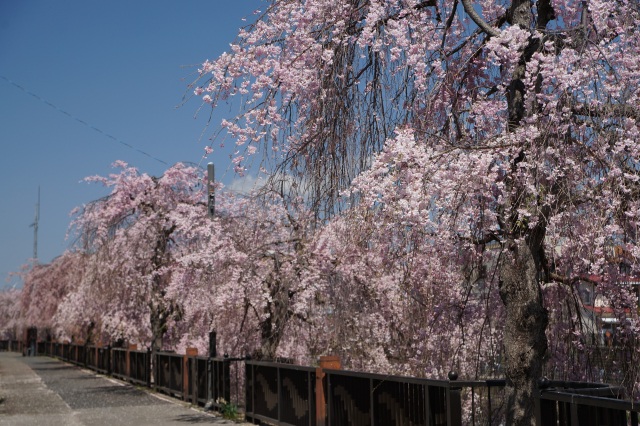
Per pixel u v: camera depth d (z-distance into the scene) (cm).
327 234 702
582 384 548
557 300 688
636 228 472
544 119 480
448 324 809
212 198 1410
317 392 900
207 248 1367
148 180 1941
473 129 564
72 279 3166
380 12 539
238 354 1491
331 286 1097
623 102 466
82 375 2938
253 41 591
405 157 482
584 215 498
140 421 1268
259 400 1162
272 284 1302
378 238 552
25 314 5053
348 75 564
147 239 1930
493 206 523
